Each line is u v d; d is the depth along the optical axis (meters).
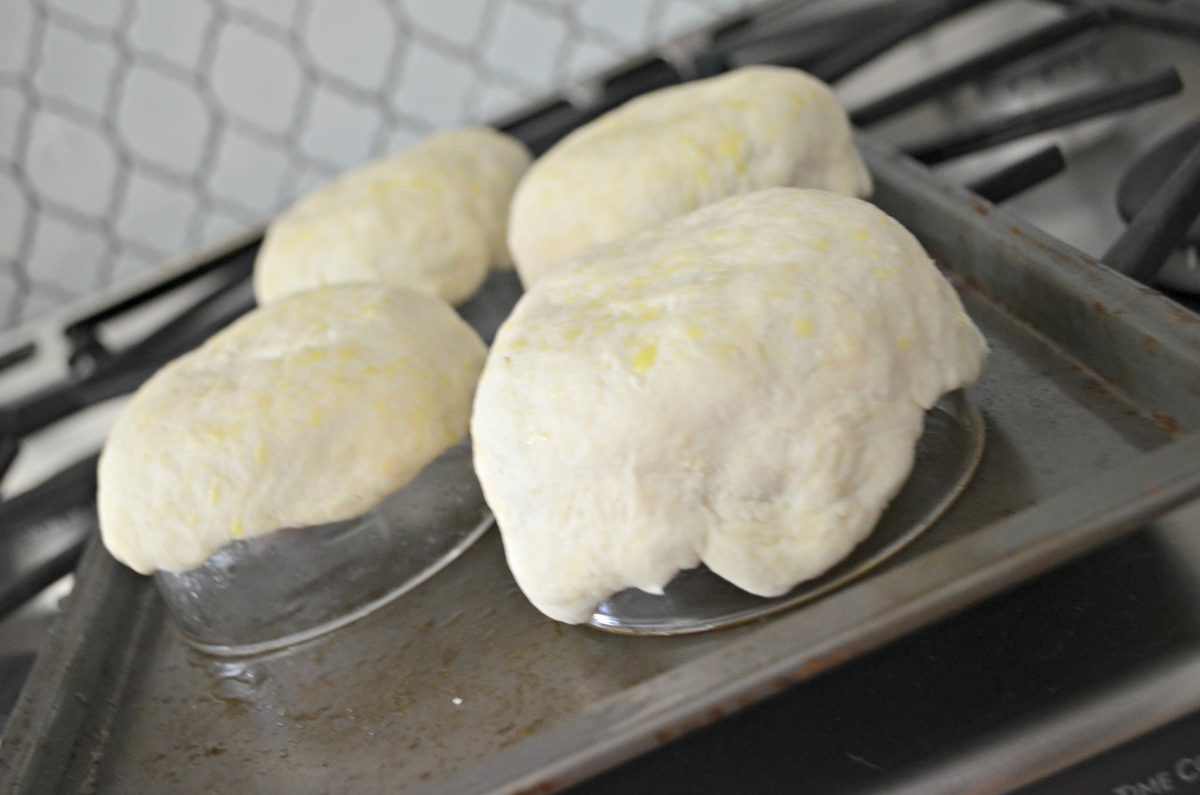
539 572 0.44
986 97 0.71
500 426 0.44
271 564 0.50
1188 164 0.49
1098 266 0.47
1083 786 0.37
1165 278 0.51
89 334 0.83
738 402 0.42
